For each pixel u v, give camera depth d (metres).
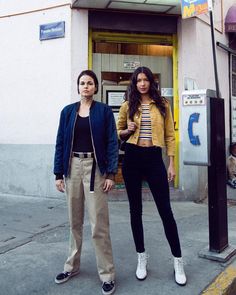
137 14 7.24
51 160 7.15
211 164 4.14
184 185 7.26
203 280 3.63
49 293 3.39
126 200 6.97
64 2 6.97
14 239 4.77
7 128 7.64
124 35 7.33
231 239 4.85
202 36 7.63
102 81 7.33
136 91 3.67
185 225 5.50
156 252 4.35
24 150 7.43
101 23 7.10
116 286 3.52
